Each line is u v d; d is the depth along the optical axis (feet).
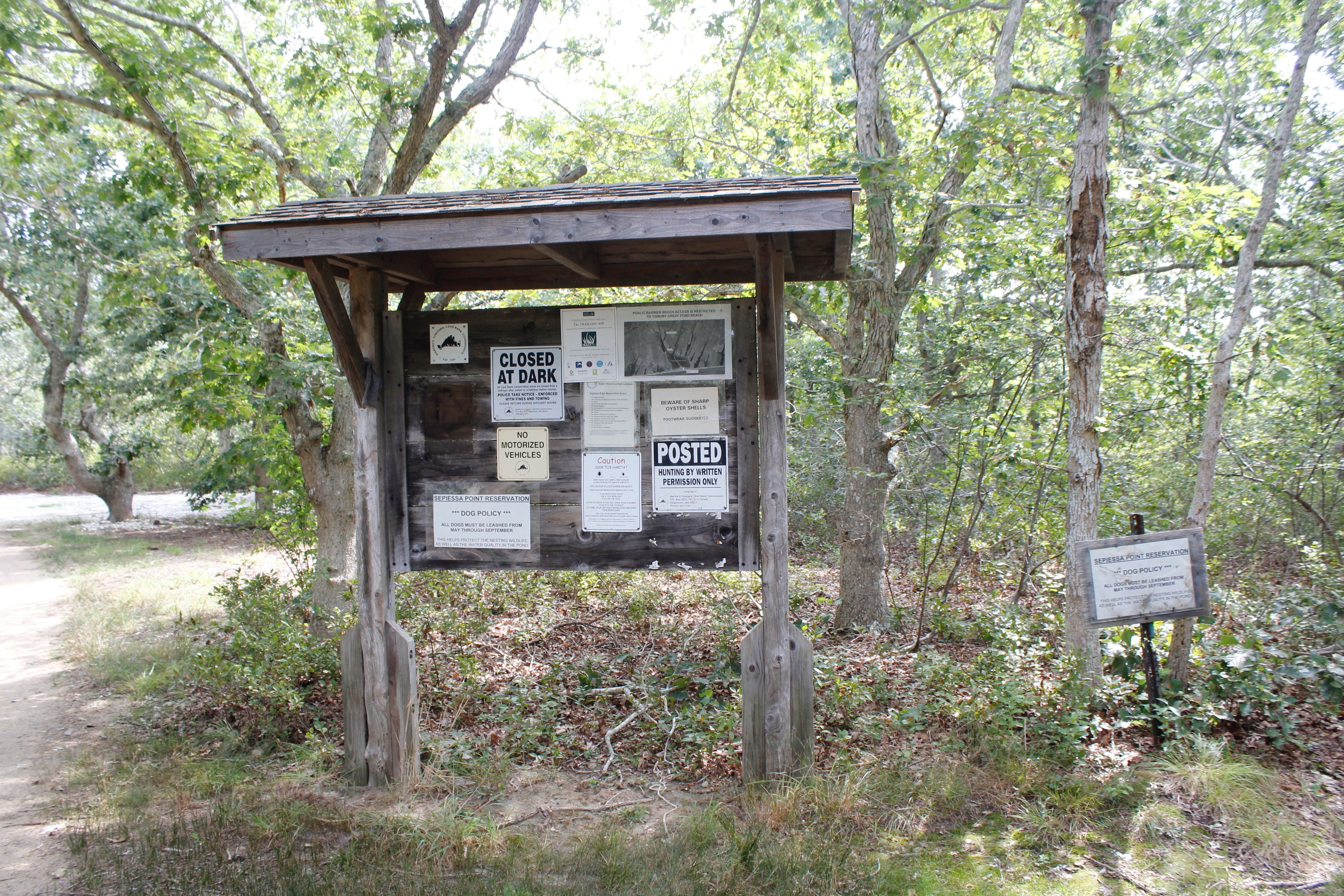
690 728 18.84
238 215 30.32
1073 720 16.14
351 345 15.39
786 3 35.91
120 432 86.94
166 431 80.79
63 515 84.23
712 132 42.57
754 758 15.28
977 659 19.74
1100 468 19.06
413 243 13.71
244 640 20.81
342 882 12.43
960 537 31.30
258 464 37.35
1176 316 30.94
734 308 15.74
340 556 29.17
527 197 14.60
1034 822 13.85
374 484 16.10
